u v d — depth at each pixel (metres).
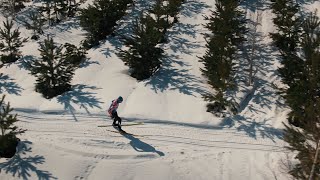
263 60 23.78
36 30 29.16
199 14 29.62
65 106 19.20
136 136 17.47
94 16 26.11
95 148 16.34
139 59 21.59
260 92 21.09
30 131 17.31
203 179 15.16
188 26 27.97
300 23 25.52
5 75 22.55
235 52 24.36
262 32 27.06
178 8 29.14
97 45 26.06
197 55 24.45
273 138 17.84
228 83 19.97
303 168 13.12
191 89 20.98
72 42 27.17
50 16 32.22
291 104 17.69
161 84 21.31
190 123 18.64
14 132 15.64
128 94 20.39
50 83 20.64
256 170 15.76
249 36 26.45
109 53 24.67
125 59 21.86
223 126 18.64
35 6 33.94
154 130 18.08
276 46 25.14
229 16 24.66
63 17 31.66
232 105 19.53
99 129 17.78
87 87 20.92
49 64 19.89
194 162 16.05
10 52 24.73
